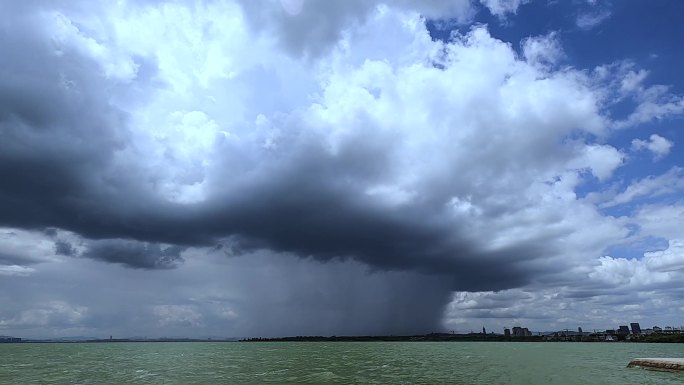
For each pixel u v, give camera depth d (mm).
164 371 78125
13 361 109062
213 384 57875
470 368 81562
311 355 139500
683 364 66312
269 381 60875
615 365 86000
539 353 149875
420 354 144875
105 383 59375
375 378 63844
